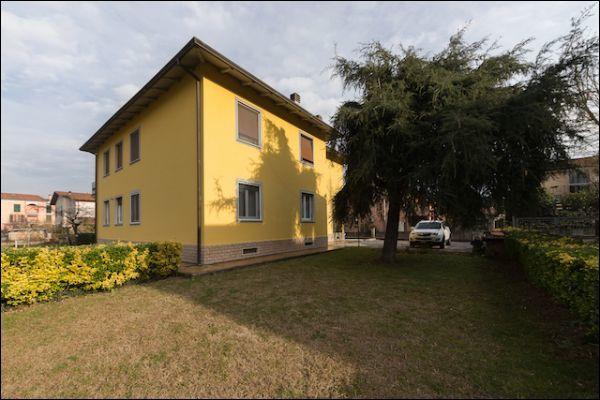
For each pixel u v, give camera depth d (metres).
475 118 7.45
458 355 3.41
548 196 10.38
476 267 9.33
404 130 8.16
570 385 2.78
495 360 3.27
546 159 8.31
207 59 9.23
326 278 7.62
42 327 4.30
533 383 2.83
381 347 3.64
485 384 2.83
